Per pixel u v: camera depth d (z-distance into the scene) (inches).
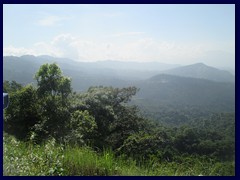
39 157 157.5
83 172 152.7
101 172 152.7
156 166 156.9
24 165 150.0
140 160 164.1
